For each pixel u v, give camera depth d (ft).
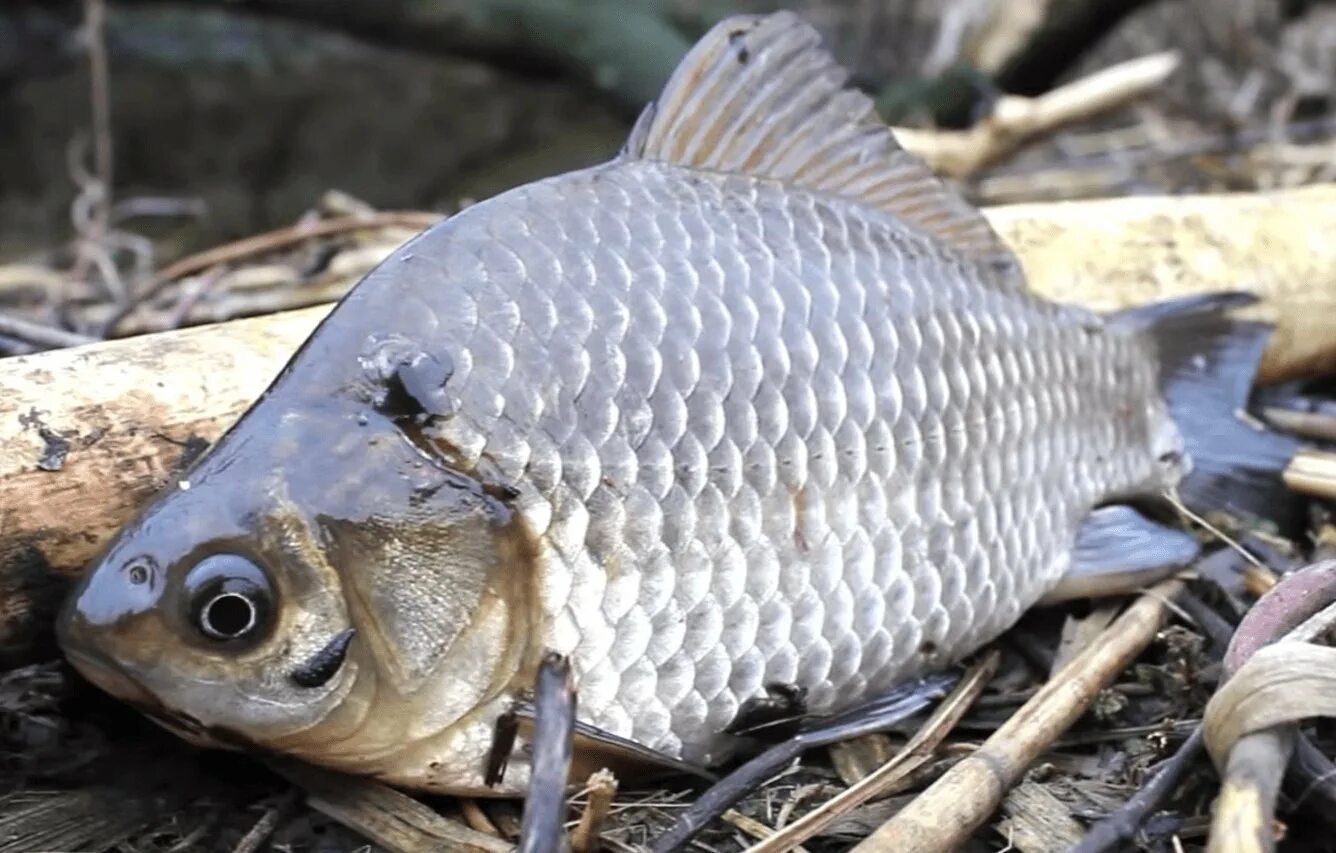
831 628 1.02
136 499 0.99
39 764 1.02
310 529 0.89
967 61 2.59
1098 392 1.20
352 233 1.66
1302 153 1.98
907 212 1.14
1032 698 1.05
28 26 4.01
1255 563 1.18
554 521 0.93
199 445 1.01
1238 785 0.87
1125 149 2.18
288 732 0.91
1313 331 1.41
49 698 1.05
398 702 0.91
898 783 1.02
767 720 1.01
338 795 0.98
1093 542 1.17
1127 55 3.13
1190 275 1.37
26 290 1.89
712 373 0.98
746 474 0.99
